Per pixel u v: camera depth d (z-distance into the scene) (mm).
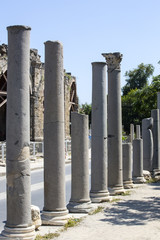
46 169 12789
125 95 84562
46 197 12797
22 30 10648
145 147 25578
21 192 10469
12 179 10477
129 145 21234
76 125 14602
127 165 21078
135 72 89438
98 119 16578
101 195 16625
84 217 13812
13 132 10547
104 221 13281
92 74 16875
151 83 43688
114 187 18859
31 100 45969
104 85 16828
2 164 31859
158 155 26641
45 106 12883
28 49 10812
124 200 17328
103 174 16703
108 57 19141
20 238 10266
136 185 22266
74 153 14656
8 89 10680
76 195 14594
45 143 12820
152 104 43906
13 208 10430
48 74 12836
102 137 16641
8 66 10719
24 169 10547
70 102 56562
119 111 19172
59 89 12789
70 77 55281
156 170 26297
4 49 40750
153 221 13375
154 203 16672
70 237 11273
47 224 12578
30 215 10672
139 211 15000
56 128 12688
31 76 45750
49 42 12852
